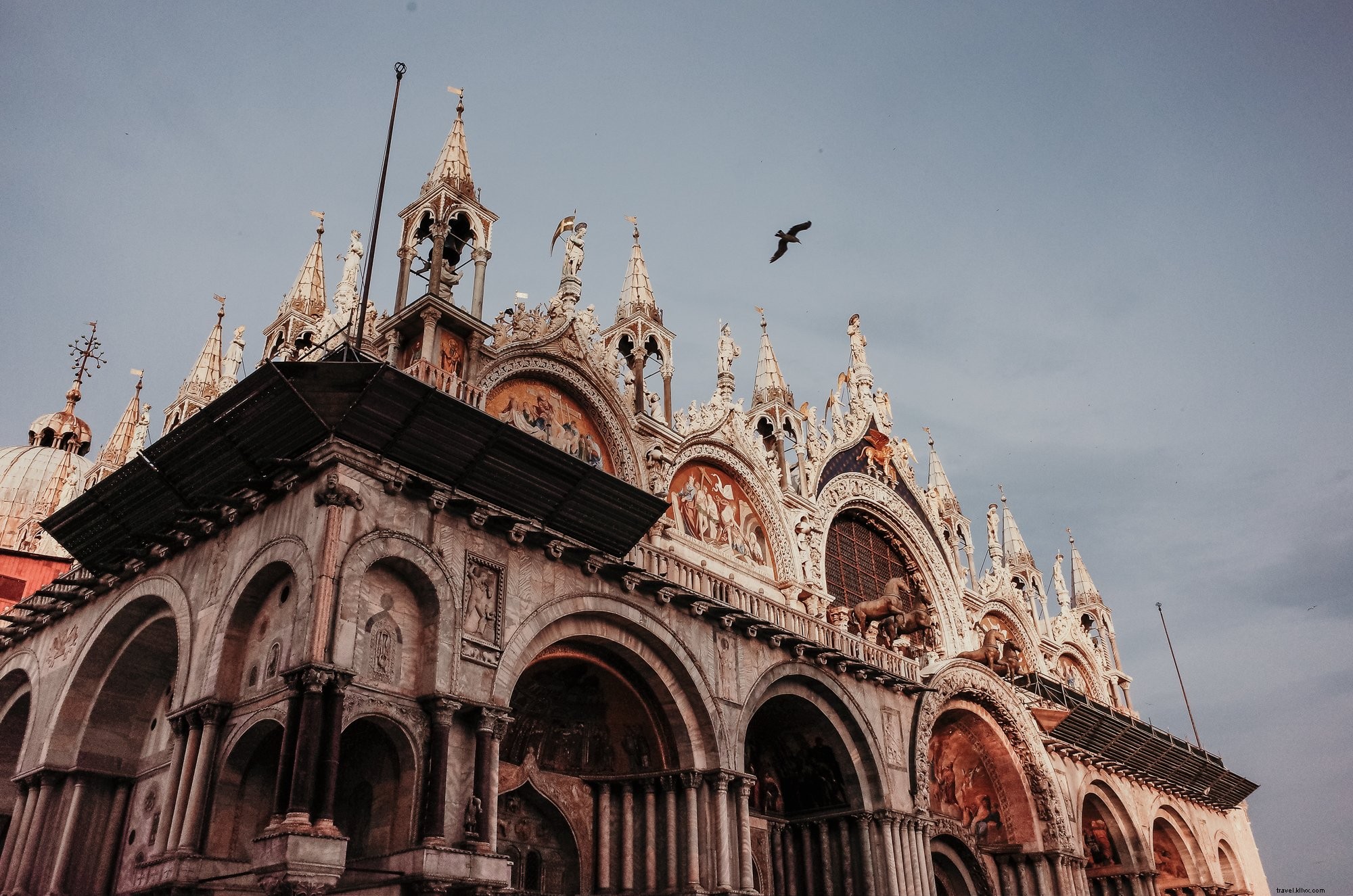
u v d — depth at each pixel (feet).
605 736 99.86
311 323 126.62
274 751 77.66
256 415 79.97
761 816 115.96
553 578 88.17
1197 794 190.60
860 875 112.16
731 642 102.78
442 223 97.04
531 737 96.53
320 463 76.48
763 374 144.25
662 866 93.97
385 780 75.46
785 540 127.24
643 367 119.55
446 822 72.84
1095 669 201.98
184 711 76.79
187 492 88.79
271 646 75.15
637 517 93.76
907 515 157.48
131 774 94.32
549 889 93.61
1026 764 139.33
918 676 127.13
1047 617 192.95
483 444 82.74
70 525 96.89
